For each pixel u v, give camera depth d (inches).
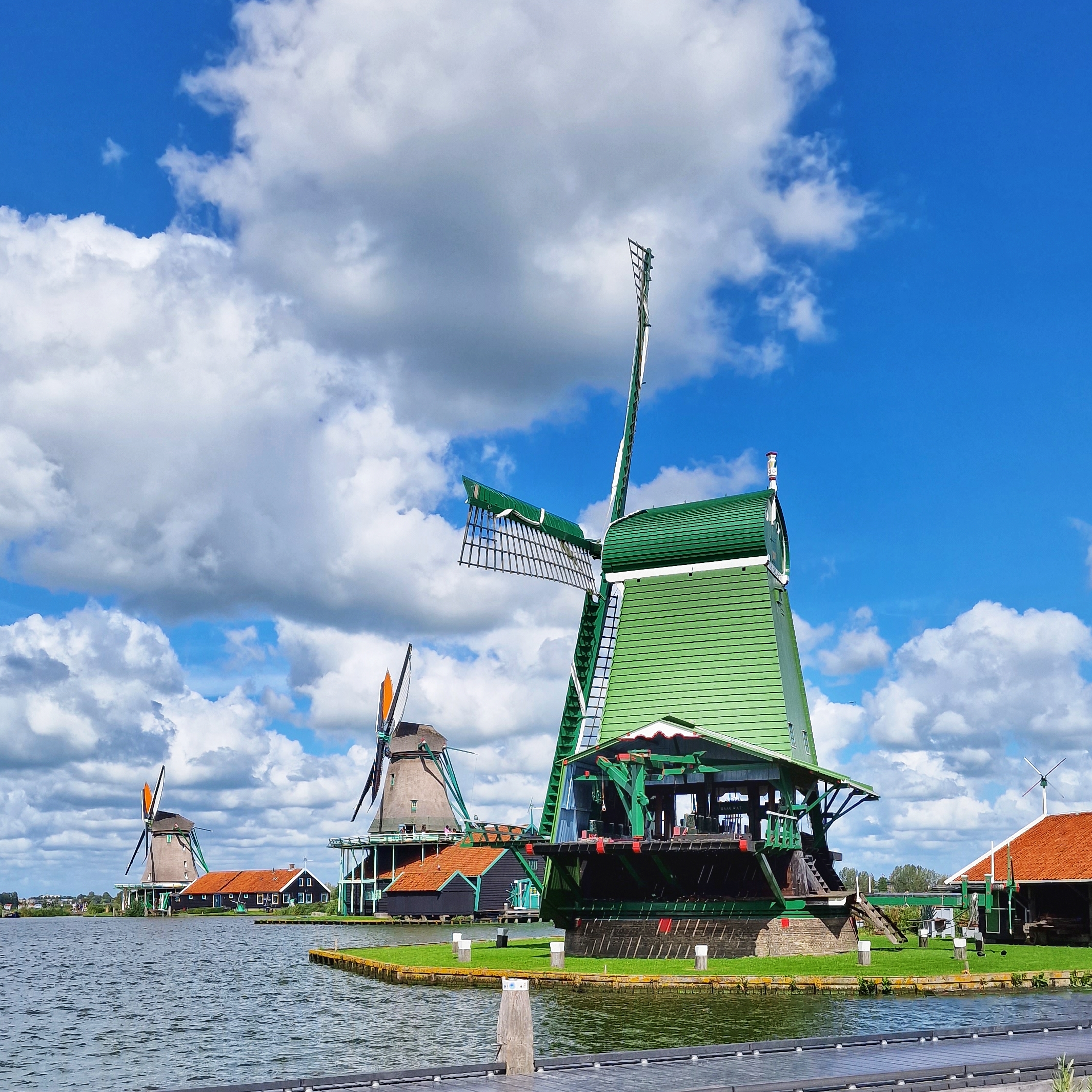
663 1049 941.8
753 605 2175.2
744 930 1977.1
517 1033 896.3
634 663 2228.1
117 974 2465.6
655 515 2343.8
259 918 5639.8
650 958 2020.2
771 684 2112.5
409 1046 1305.4
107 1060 1310.3
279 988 1971.0
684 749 2068.2
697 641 2193.7
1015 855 2314.2
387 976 1975.9
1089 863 2185.0
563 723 2214.6
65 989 2149.4
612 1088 826.2
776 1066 904.9
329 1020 1513.3
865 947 1768.0
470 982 1828.2
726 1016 1350.9
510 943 2581.2
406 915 4340.6
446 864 4387.3
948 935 2433.6
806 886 2059.5
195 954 3147.1
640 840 1947.6
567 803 2155.5
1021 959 1873.8
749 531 2208.4
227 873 7175.2
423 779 4913.9
